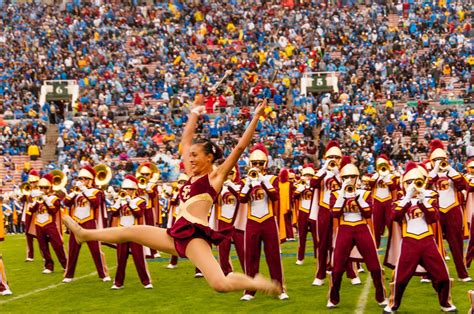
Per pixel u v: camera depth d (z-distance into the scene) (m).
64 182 20.50
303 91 42.12
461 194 17.22
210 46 51.41
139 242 8.26
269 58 48.19
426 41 48.34
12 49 50.31
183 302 15.41
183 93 44.72
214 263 8.00
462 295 15.23
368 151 37.28
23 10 54.56
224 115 41.47
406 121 40.66
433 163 17.28
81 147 39.69
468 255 18.59
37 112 43.47
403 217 13.41
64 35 51.94
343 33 50.69
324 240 16.78
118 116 43.53
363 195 14.23
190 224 8.13
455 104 41.81
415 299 14.96
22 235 32.69
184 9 54.88
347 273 16.95
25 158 40.19
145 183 21.00
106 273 18.67
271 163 37.12
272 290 7.85
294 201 24.89
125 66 48.78
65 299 16.22
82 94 45.69
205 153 8.41
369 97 42.84
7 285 17.16
